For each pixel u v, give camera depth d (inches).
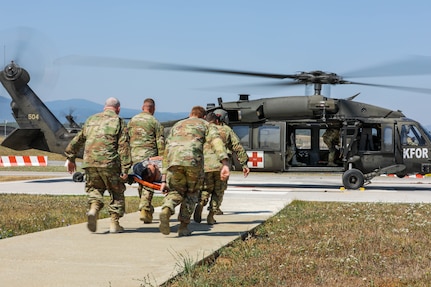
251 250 293.0
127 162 341.1
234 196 682.2
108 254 280.1
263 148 831.1
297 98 813.2
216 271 246.1
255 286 219.8
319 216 449.1
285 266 254.5
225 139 404.8
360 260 271.1
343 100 815.7
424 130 810.2
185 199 337.1
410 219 425.7
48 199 605.6
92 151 335.6
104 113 344.8
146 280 223.9
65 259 267.0
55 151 994.7
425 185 956.6
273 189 816.3
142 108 411.5
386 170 804.6
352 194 729.0
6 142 992.9
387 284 227.1
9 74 989.8
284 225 397.7
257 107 824.3
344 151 802.8
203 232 358.3
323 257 281.7
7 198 615.5
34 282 220.2
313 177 1296.8
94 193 341.7
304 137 845.2
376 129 819.4
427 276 236.7
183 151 323.9
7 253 280.7
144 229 371.2
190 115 338.0
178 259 265.9
